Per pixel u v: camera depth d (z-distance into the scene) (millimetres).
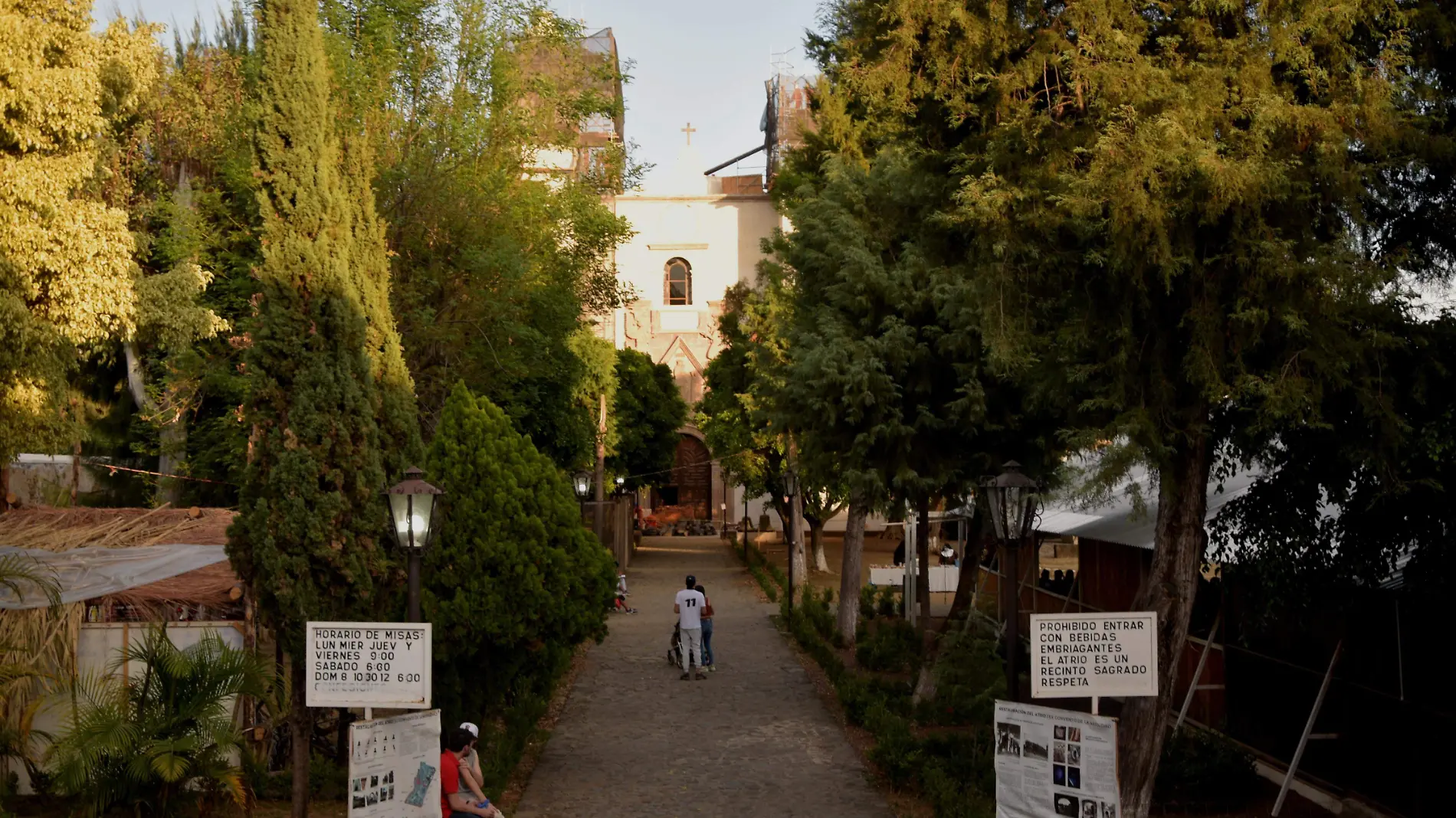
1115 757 7605
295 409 9695
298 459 9633
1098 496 10477
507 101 21703
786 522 29547
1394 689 10250
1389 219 8945
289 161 9906
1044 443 13742
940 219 9914
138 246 17406
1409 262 8836
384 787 7812
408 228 19172
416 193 19219
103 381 23125
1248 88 8273
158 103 21047
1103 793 7625
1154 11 9117
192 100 23172
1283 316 7820
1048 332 9430
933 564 35531
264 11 10078
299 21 10078
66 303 13312
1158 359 8789
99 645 11672
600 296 25141
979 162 9633
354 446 9992
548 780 12203
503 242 19516
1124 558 15555
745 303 31125
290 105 9961
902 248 15055
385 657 7895
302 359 9844
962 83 9609
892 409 14031
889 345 13930
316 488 9688
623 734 14477
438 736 8180
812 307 16156
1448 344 8500
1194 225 8250
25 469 17016
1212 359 8195
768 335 24500
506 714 13781
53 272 13203
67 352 13602
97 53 13828
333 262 9945
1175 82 8484
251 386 9836
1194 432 8734
